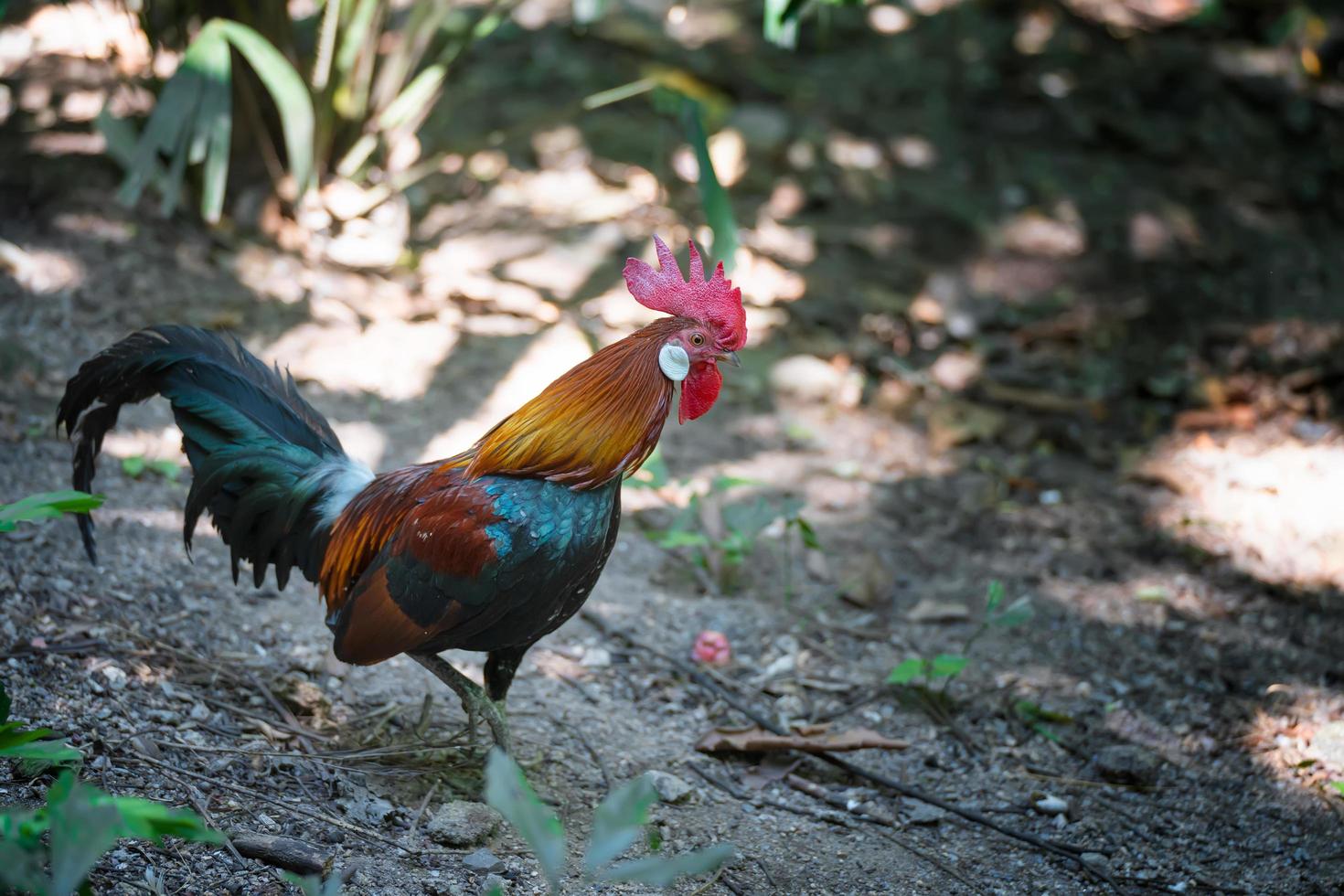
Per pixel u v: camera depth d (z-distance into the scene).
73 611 3.88
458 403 5.68
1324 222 8.30
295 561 3.65
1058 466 6.09
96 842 2.07
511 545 3.12
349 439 5.29
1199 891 3.57
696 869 2.17
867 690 4.46
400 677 4.18
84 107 7.03
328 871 3.05
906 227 7.81
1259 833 3.86
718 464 5.77
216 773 3.35
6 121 6.90
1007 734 4.30
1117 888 3.56
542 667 4.38
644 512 5.43
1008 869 3.61
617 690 4.32
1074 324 7.07
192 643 3.97
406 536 3.22
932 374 6.64
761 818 3.73
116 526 4.47
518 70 8.70
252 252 6.32
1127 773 4.06
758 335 6.68
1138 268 7.64
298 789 3.40
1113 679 4.62
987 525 5.59
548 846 2.07
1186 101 9.34
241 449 3.58
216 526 3.66
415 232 7.04
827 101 8.89
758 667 4.55
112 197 6.31
